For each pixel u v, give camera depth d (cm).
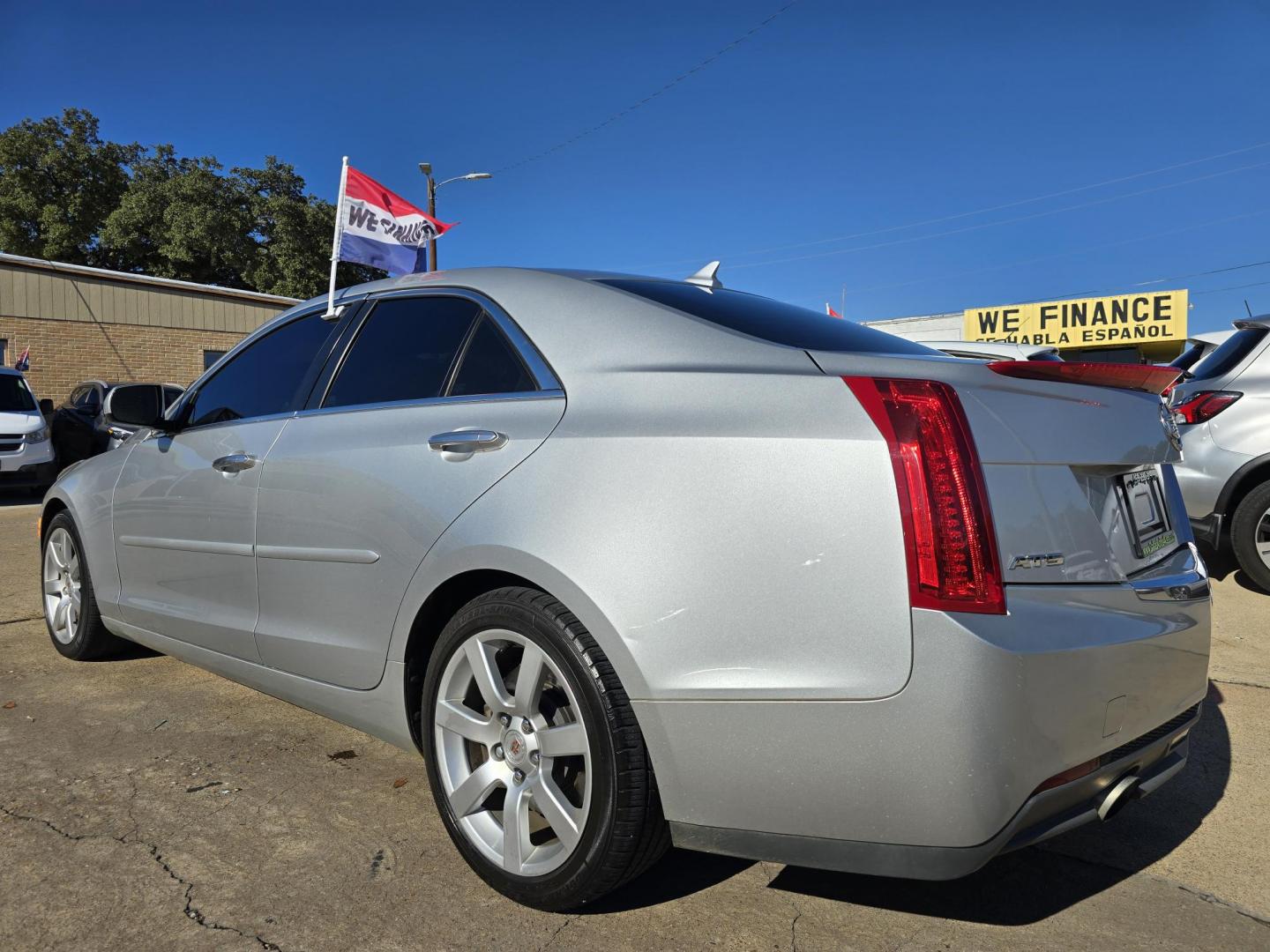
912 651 169
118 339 1964
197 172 3494
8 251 3456
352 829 253
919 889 228
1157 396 235
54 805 264
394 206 510
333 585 260
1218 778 296
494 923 208
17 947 196
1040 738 172
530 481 212
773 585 180
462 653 224
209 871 229
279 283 3538
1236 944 205
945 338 2647
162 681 383
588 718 196
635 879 226
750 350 211
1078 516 194
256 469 290
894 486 174
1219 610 505
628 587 191
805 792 179
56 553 420
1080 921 214
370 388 273
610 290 245
